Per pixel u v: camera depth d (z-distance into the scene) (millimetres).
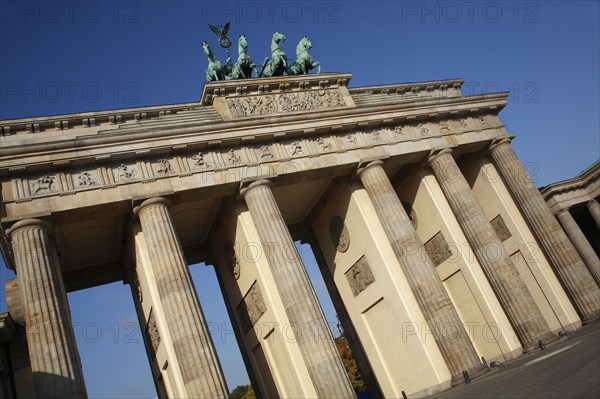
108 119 50312
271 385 53500
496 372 43969
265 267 49250
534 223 62094
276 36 64188
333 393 41938
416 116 60031
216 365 39812
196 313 41344
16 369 50500
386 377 56594
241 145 51125
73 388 35281
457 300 60906
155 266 43062
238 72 60938
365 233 55906
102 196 43688
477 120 65625
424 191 61844
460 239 59094
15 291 56656
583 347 34469
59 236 48312
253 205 48969
